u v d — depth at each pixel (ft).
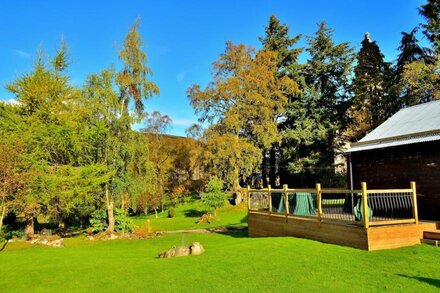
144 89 86.63
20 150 59.77
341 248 34.78
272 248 37.37
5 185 54.03
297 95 119.44
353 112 120.57
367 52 118.52
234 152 105.60
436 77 91.86
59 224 85.92
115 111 80.64
